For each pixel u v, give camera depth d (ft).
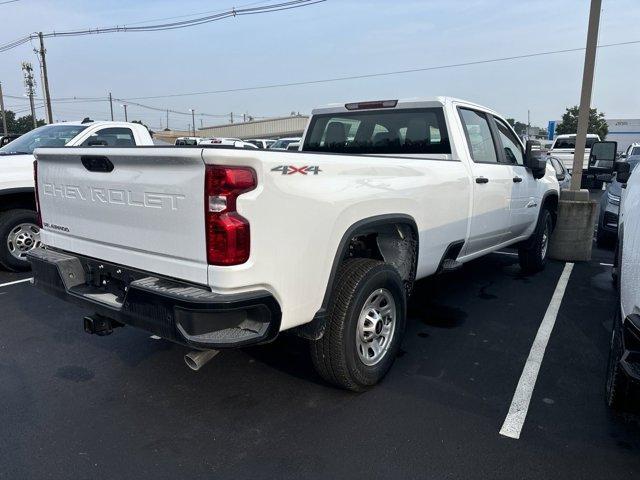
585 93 24.36
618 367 10.06
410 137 16.11
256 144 87.45
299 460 9.35
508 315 16.94
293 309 9.50
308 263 9.59
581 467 9.19
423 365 13.15
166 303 8.64
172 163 8.68
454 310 17.38
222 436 10.08
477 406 11.18
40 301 18.13
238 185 8.31
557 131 176.45
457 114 15.62
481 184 15.69
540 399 11.50
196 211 8.53
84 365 13.17
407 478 8.89
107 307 9.94
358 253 12.75
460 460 9.36
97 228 10.59
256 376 12.55
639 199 12.41
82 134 23.13
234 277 8.41
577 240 24.79
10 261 21.27
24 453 9.55
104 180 10.10
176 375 12.61
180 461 9.34
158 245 9.30
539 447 9.75
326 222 9.81
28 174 21.13
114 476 8.94
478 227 16.01
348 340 10.72
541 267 22.72
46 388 11.99
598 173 24.06
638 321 9.00
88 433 10.19
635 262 9.83
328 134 18.10
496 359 13.55
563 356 13.76
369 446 9.75
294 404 11.25
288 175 8.98
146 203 9.33
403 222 12.10
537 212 21.04
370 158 11.09
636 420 10.71
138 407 11.15
